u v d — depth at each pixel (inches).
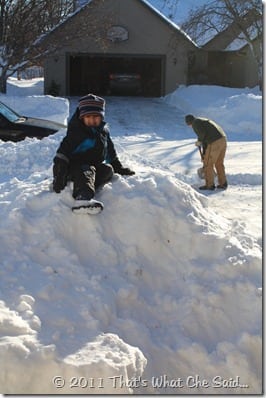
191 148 521.7
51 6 1011.9
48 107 635.5
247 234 204.5
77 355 133.6
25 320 141.5
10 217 179.5
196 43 1129.4
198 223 191.5
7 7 959.0
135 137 650.2
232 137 681.6
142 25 1146.7
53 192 192.1
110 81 1165.1
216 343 161.8
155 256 185.2
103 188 197.9
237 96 828.6
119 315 161.5
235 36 1110.4
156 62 1189.7
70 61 1173.7
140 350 150.3
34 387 127.7
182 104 1007.0
